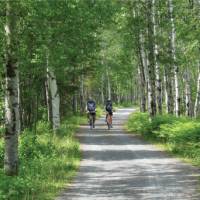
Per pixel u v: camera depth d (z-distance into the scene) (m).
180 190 12.88
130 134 32.41
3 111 22.11
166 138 25.06
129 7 34.06
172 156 20.16
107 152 22.09
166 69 39.50
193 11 25.34
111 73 85.19
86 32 28.02
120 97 116.06
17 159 13.80
